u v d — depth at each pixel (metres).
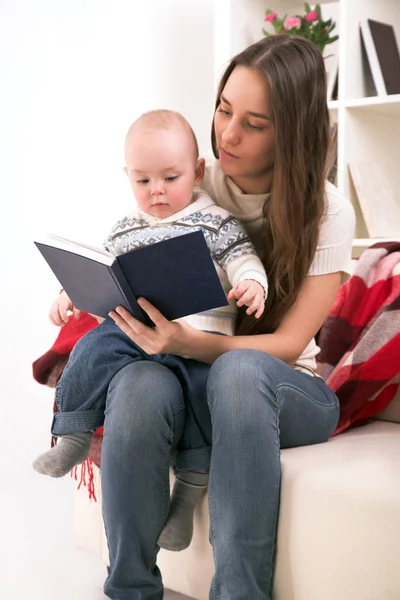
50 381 2.07
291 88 1.68
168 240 1.42
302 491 1.48
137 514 1.58
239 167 1.76
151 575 1.64
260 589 1.50
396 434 1.87
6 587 2.07
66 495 2.88
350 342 2.06
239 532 1.47
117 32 3.68
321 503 1.45
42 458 1.69
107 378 1.67
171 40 3.80
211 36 3.86
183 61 3.84
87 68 3.63
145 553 1.62
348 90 3.25
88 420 1.69
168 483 1.61
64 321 1.80
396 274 2.06
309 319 1.74
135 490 1.57
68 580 2.13
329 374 2.05
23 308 3.57
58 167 3.60
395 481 1.44
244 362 1.53
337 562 1.43
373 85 3.37
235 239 1.72
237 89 1.70
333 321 2.11
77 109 3.63
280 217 1.71
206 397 1.63
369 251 2.18
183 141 1.74
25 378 3.57
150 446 1.55
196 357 1.64
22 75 3.54
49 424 3.55
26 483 3.02
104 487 1.60
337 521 1.43
